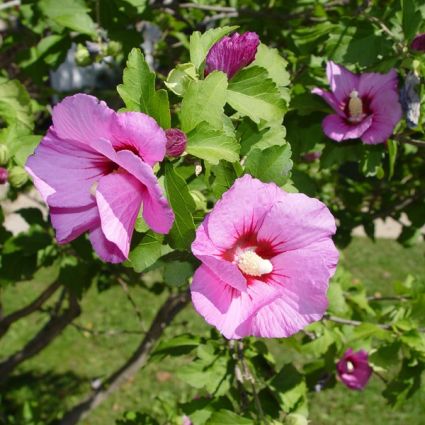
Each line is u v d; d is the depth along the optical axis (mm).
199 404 594
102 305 1980
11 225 2266
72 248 716
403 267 2252
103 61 734
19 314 868
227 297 357
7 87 643
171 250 398
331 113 581
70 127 347
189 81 397
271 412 594
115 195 345
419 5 580
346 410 1569
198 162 410
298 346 643
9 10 1131
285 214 354
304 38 657
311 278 355
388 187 944
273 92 416
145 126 330
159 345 639
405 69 565
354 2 790
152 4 737
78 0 695
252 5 872
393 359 633
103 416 1542
